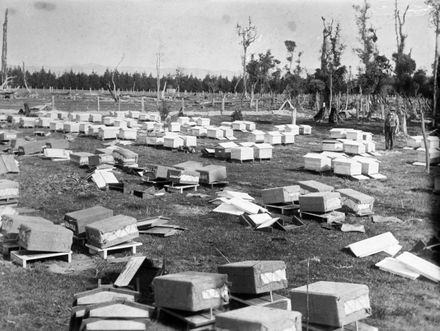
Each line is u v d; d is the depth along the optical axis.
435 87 30.61
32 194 23.53
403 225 20.00
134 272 13.34
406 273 14.66
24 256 14.78
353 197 21.44
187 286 10.52
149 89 144.00
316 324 10.69
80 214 16.94
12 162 28.22
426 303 12.72
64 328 10.97
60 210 20.97
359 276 14.57
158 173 25.80
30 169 29.44
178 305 10.72
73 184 25.58
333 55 68.19
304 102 102.19
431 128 50.97
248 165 33.44
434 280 14.31
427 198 24.48
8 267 14.56
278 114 76.38
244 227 19.58
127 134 42.59
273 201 21.91
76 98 94.94
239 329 9.53
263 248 17.02
